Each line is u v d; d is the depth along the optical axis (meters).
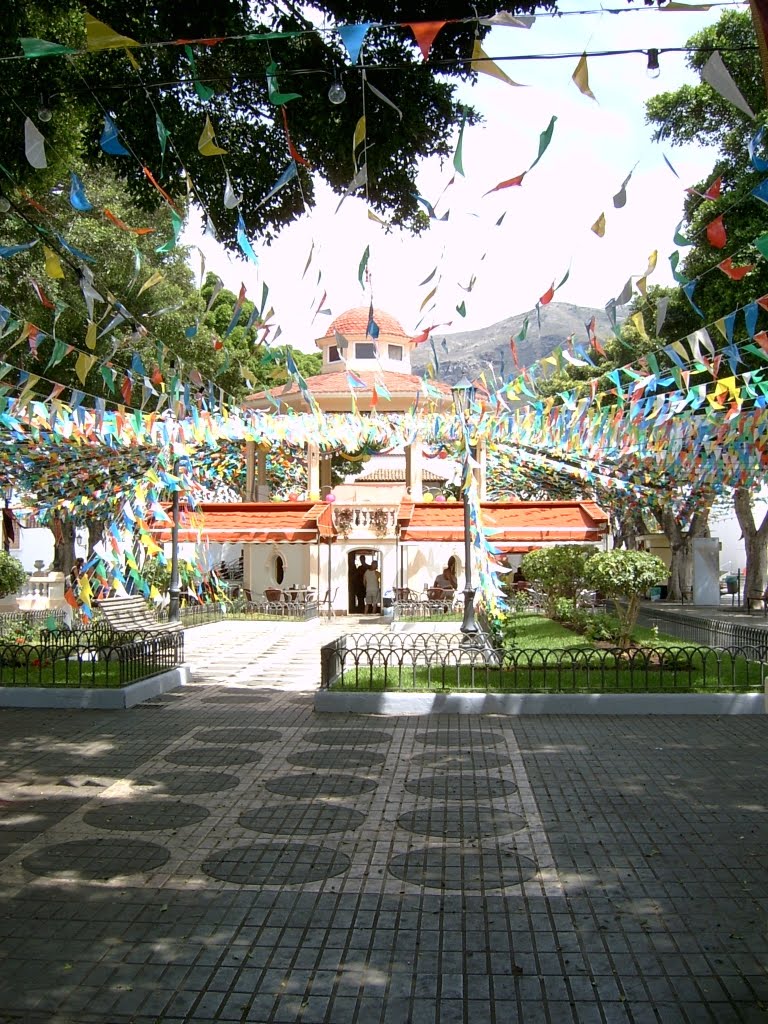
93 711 10.98
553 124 5.14
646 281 7.17
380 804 7.16
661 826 6.56
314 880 5.60
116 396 19.91
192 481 23.58
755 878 5.57
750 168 14.78
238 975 4.41
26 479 19.02
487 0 9.01
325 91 9.60
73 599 15.79
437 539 26.08
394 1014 4.06
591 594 21.59
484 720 10.33
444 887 5.47
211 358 22.44
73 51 4.89
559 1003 4.14
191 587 22.66
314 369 41.53
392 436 19.84
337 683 11.62
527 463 24.45
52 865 5.87
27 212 12.62
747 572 27.41
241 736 9.60
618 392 12.35
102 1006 4.13
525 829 6.52
